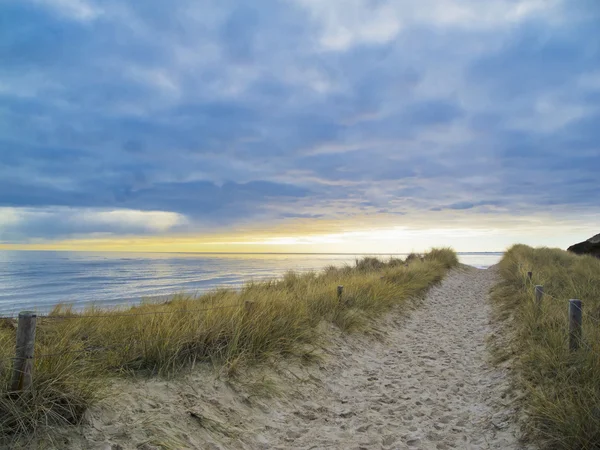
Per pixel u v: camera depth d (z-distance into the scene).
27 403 3.34
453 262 26.00
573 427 3.69
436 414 5.21
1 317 6.39
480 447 4.26
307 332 7.35
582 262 16.89
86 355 4.63
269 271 44.62
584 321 6.23
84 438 3.38
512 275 14.88
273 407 5.04
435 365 7.41
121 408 3.94
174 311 6.48
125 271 47.47
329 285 11.11
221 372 5.24
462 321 11.39
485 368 6.96
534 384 5.14
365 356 7.75
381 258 22.45
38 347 4.61
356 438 4.52
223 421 4.39
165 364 4.99
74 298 20.56
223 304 7.52
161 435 3.72
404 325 10.45
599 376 4.36
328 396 5.77
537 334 6.73
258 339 6.22
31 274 41.84
